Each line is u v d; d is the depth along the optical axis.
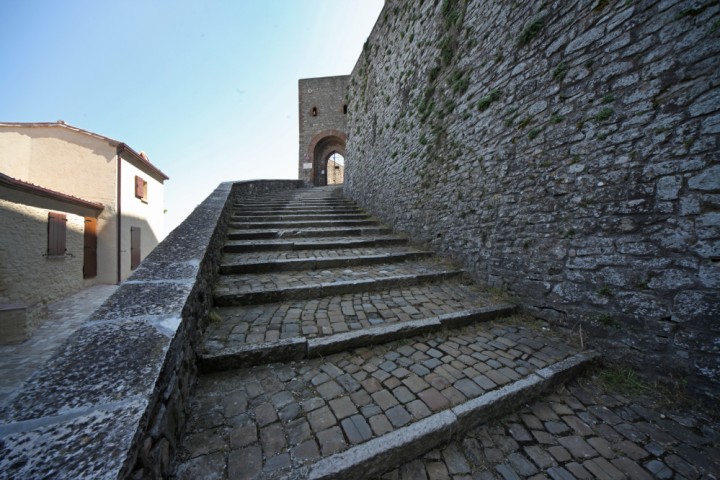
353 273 3.86
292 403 1.72
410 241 5.53
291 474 1.27
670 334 1.92
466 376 2.01
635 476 1.39
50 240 7.54
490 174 3.62
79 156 9.44
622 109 2.23
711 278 1.74
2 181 6.23
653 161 2.03
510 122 3.32
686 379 1.84
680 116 1.89
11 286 6.52
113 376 1.01
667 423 1.71
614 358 2.23
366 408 1.69
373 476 1.37
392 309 2.98
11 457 0.70
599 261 2.37
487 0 3.76
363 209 8.25
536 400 1.92
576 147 2.58
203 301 2.36
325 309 2.92
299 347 2.20
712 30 1.74
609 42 2.32
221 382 1.90
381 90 7.52
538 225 2.94
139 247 11.25
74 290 8.43
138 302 1.57
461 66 4.28
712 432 1.62
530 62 3.08
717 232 1.72
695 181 1.81
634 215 2.14
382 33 7.64
